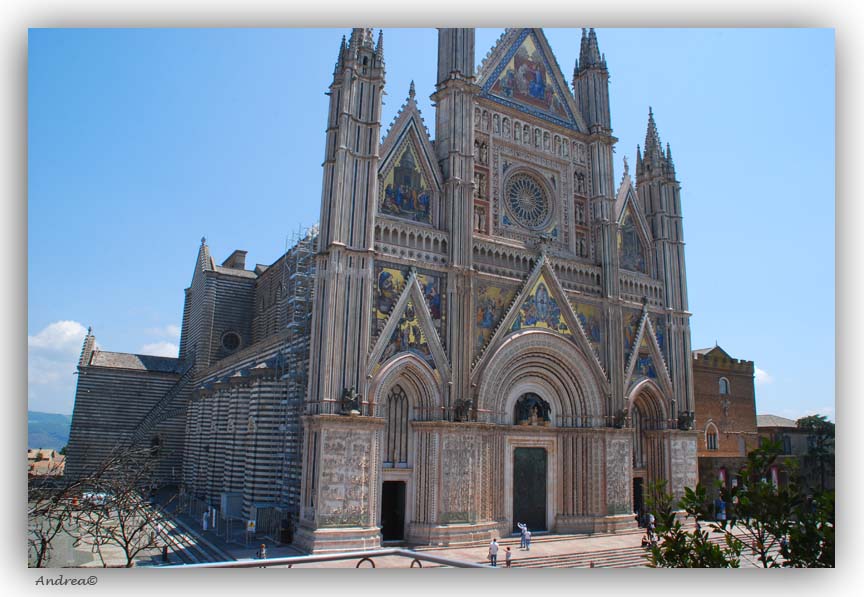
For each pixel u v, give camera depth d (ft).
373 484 144.05
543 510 182.29
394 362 153.48
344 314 148.25
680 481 207.21
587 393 190.08
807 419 246.06
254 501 176.04
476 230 181.88
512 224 191.72
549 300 187.52
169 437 286.46
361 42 164.35
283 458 171.53
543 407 187.21
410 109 173.47
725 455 255.09
